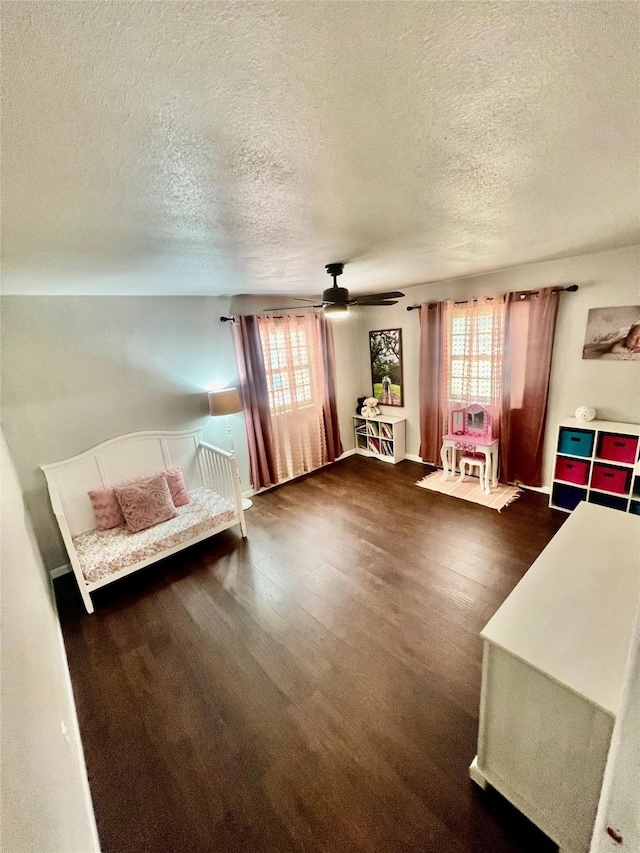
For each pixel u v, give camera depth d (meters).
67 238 1.41
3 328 2.85
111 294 3.25
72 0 0.43
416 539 3.34
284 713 1.90
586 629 1.36
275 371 4.55
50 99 0.61
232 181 1.05
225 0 0.45
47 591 2.55
